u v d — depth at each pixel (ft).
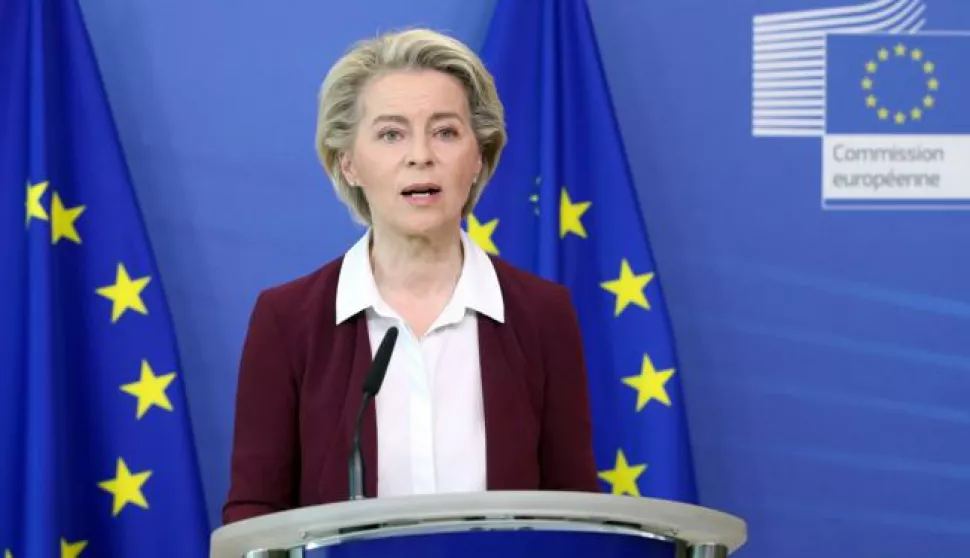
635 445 32.68
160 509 31.30
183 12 33.63
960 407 34.58
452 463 22.47
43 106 31.32
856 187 34.60
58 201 31.63
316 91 33.88
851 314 34.55
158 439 31.45
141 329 31.68
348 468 21.16
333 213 33.78
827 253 34.58
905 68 34.71
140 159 33.37
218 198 33.55
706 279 34.40
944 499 34.37
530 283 23.88
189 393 33.24
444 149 23.12
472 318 23.32
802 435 34.37
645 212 34.42
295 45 33.86
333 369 22.67
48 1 31.89
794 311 34.50
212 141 33.58
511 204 33.27
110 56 33.42
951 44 34.73
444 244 23.49
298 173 33.73
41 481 30.25
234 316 33.45
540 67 33.42
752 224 34.50
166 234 33.37
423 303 23.50
